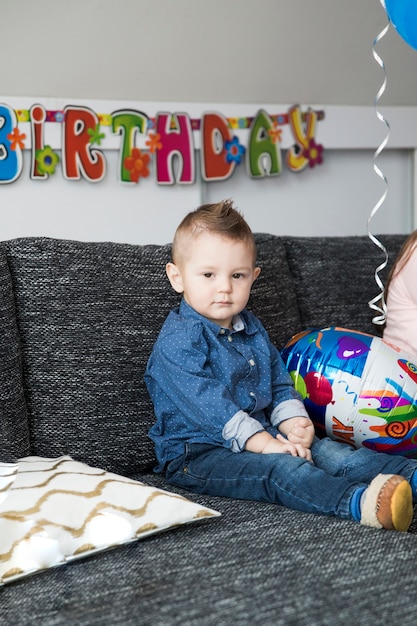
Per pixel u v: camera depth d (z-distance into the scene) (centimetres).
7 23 209
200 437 164
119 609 108
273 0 241
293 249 210
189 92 238
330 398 173
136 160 229
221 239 168
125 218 233
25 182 217
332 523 136
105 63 224
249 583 113
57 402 165
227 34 238
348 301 212
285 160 257
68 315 168
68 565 124
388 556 121
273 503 150
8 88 213
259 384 173
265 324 192
